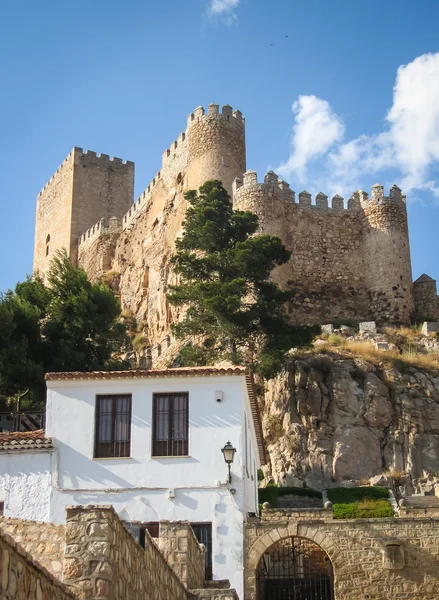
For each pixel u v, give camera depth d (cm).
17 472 3023
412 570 3141
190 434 3088
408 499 4450
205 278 5691
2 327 4775
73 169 10350
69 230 10156
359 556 3156
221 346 5372
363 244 7044
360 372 5447
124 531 1489
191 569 2162
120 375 3138
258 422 3778
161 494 3016
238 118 7488
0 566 986
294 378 5403
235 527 2994
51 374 3136
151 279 8212
